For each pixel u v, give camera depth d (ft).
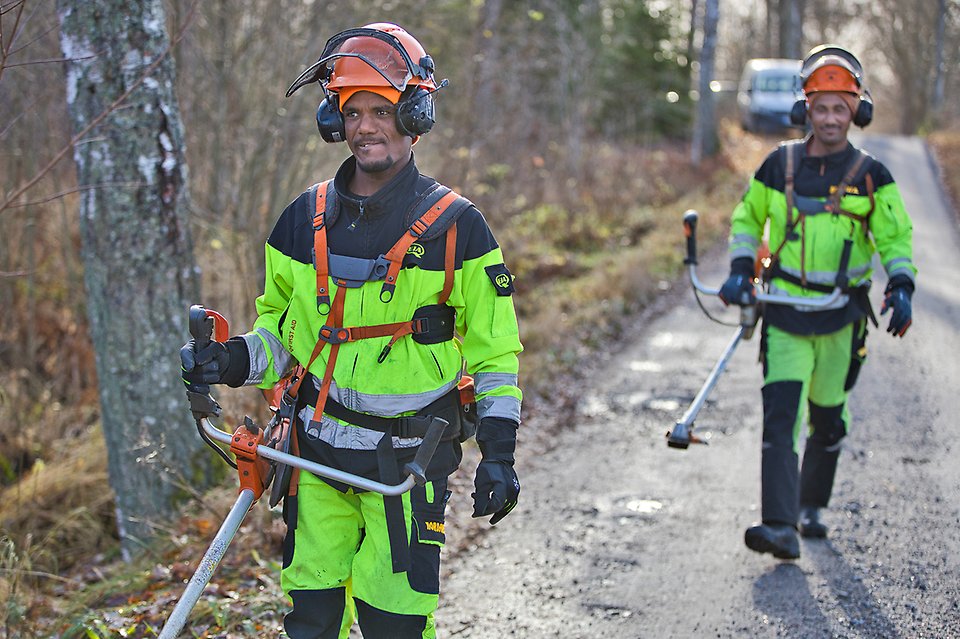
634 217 49.49
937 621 12.71
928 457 18.89
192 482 17.84
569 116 57.77
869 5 158.40
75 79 16.65
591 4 59.72
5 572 14.58
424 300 8.82
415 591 8.84
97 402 25.99
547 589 13.94
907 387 23.54
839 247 13.97
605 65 65.72
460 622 13.05
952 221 51.39
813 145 14.47
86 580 16.66
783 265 14.26
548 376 25.50
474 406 9.51
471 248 8.91
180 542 15.81
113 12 16.38
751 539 13.91
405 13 32.89
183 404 17.78
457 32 39.42
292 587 9.16
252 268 24.45
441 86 9.12
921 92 144.25
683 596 13.58
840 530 15.60
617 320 31.78
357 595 8.98
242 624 12.79
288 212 9.25
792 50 104.68
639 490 17.74
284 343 9.25
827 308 14.17
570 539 15.65
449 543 15.62
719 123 83.76
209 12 28.91
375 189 8.98
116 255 17.10
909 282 13.67
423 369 8.87
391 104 8.71
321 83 9.15
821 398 14.87
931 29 143.13
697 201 55.62
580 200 50.96
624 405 23.30
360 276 8.71
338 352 8.84
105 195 16.97
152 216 17.16
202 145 30.68
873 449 19.36
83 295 28.02
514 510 16.97
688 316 32.55
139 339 17.29
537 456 19.99
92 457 20.88
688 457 19.48
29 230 26.40
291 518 9.18
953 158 74.43
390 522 8.77
